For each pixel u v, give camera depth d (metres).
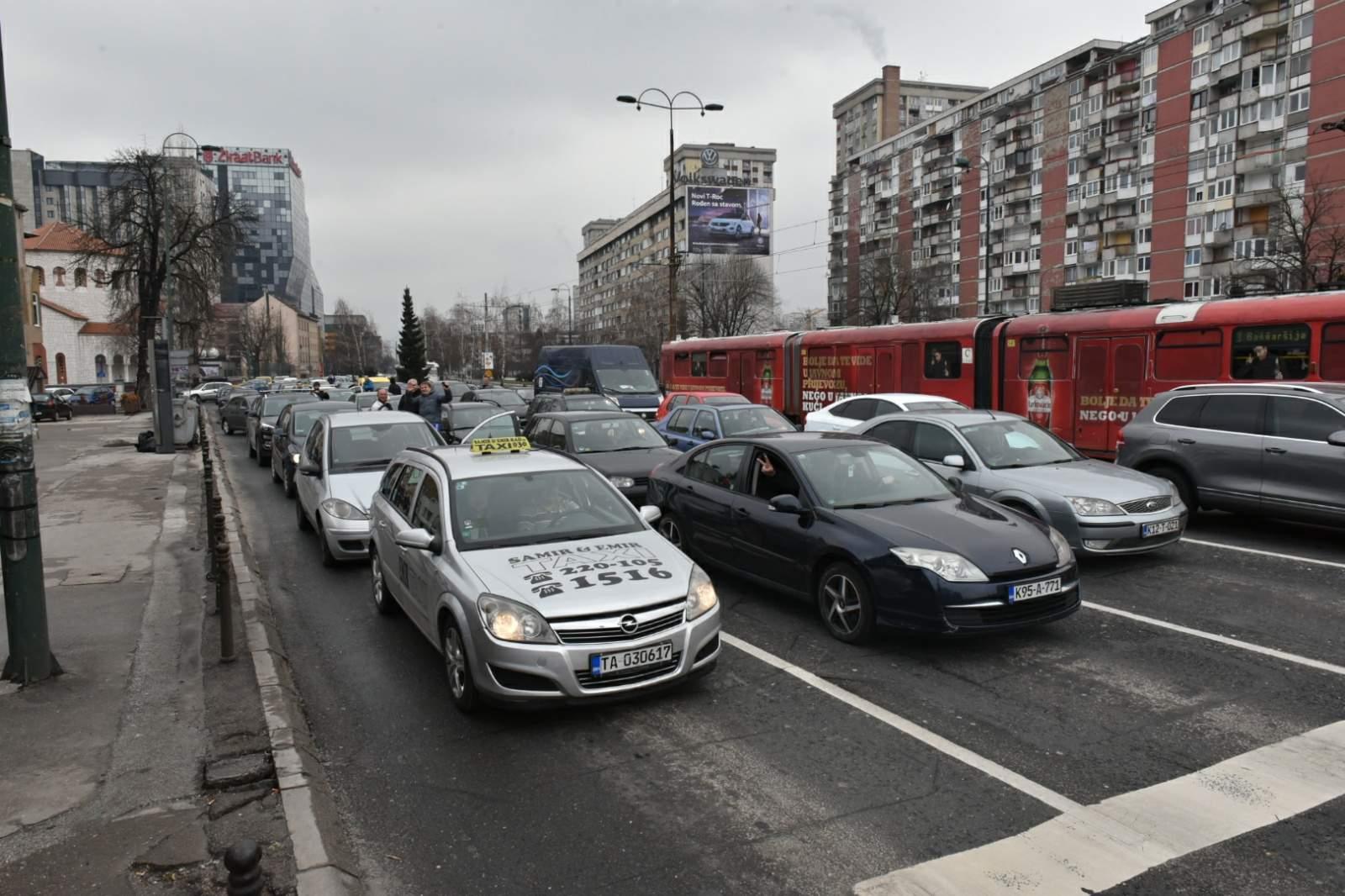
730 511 7.76
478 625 4.97
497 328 110.69
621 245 121.12
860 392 21.23
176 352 22.55
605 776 4.46
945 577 5.88
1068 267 67.62
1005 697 5.37
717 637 5.42
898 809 4.05
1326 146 48.19
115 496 14.12
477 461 6.57
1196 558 8.88
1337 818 3.86
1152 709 5.12
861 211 93.19
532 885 3.53
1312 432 9.33
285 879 3.42
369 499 9.37
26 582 5.46
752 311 65.56
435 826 4.01
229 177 169.12
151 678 5.60
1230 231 54.12
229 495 14.63
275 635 6.78
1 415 5.34
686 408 14.77
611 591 5.06
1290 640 6.32
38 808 4.00
